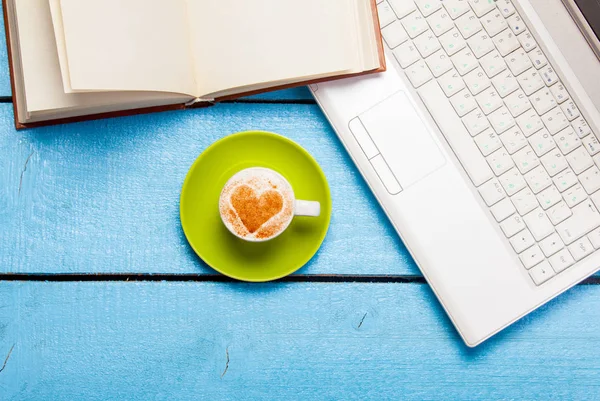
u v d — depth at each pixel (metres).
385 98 0.83
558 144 0.83
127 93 0.81
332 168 0.87
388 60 0.83
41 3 0.80
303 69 0.82
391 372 0.87
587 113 0.83
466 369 0.87
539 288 0.83
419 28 0.83
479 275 0.83
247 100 0.87
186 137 0.87
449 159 0.83
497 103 0.83
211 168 0.85
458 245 0.83
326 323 0.87
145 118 0.87
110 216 0.86
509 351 0.87
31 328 0.86
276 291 0.87
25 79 0.79
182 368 0.86
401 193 0.83
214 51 0.83
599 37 0.81
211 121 0.87
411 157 0.83
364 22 0.82
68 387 0.86
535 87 0.83
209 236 0.86
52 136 0.86
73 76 0.77
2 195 0.86
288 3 0.82
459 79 0.83
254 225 0.81
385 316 0.87
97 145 0.86
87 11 0.78
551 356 0.87
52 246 0.86
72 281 0.86
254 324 0.87
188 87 0.83
